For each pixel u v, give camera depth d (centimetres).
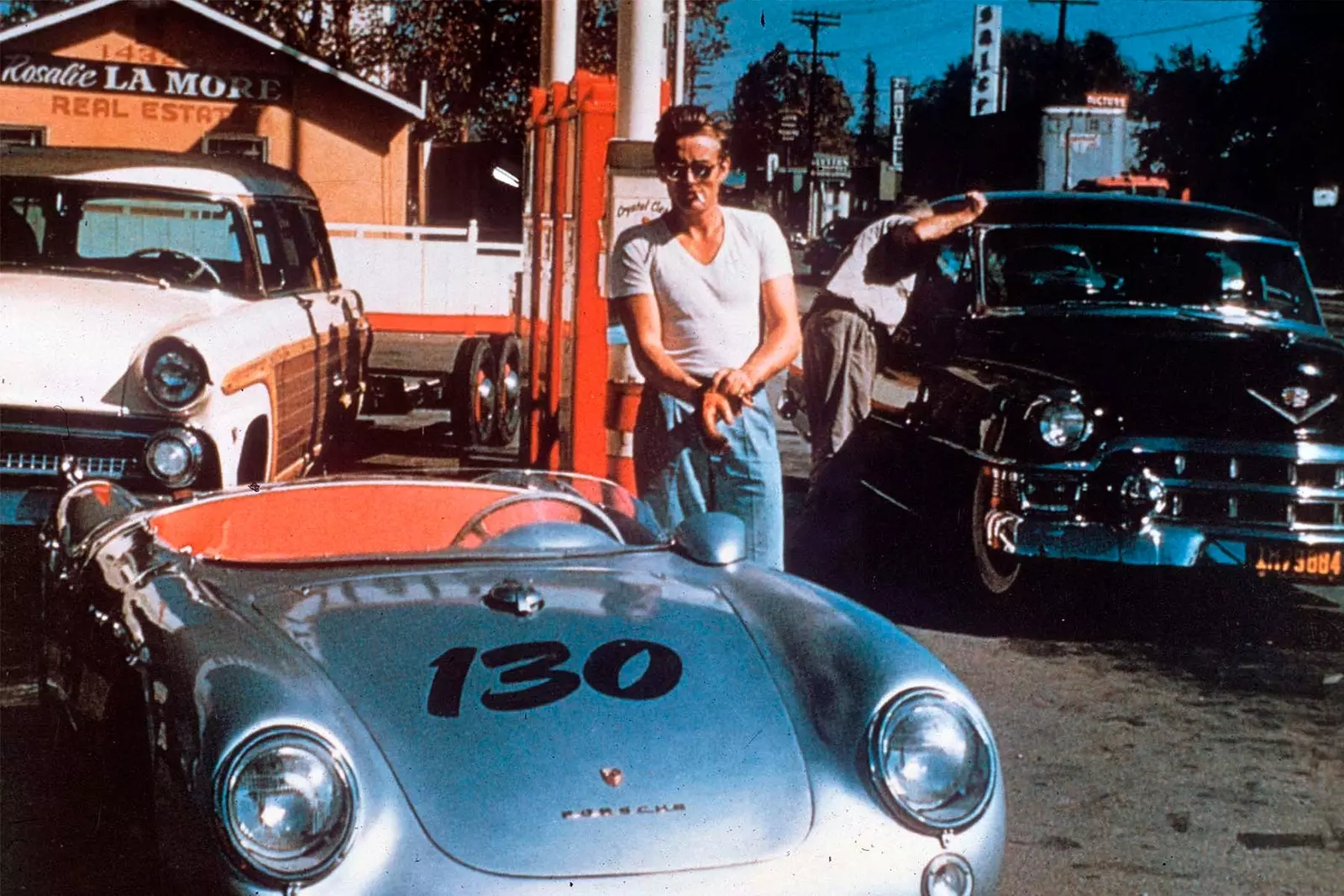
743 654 339
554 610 350
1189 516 634
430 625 337
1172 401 639
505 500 426
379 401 1089
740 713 317
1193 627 695
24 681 546
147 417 627
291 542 435
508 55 3328
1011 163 3212
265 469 721
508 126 3366
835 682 324
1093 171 3117
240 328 684
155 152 803
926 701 311
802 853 289
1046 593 738
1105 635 675
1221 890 411
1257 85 4738
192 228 755
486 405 1130
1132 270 767
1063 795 482
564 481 446
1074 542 633
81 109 2484
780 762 306
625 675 325
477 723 303
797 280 3875
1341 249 4494
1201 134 4953
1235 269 772
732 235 488
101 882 337
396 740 296
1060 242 765
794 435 1274
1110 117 3098
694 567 396
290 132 2538
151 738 290
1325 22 4559
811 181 6781
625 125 782
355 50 3112
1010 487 641
